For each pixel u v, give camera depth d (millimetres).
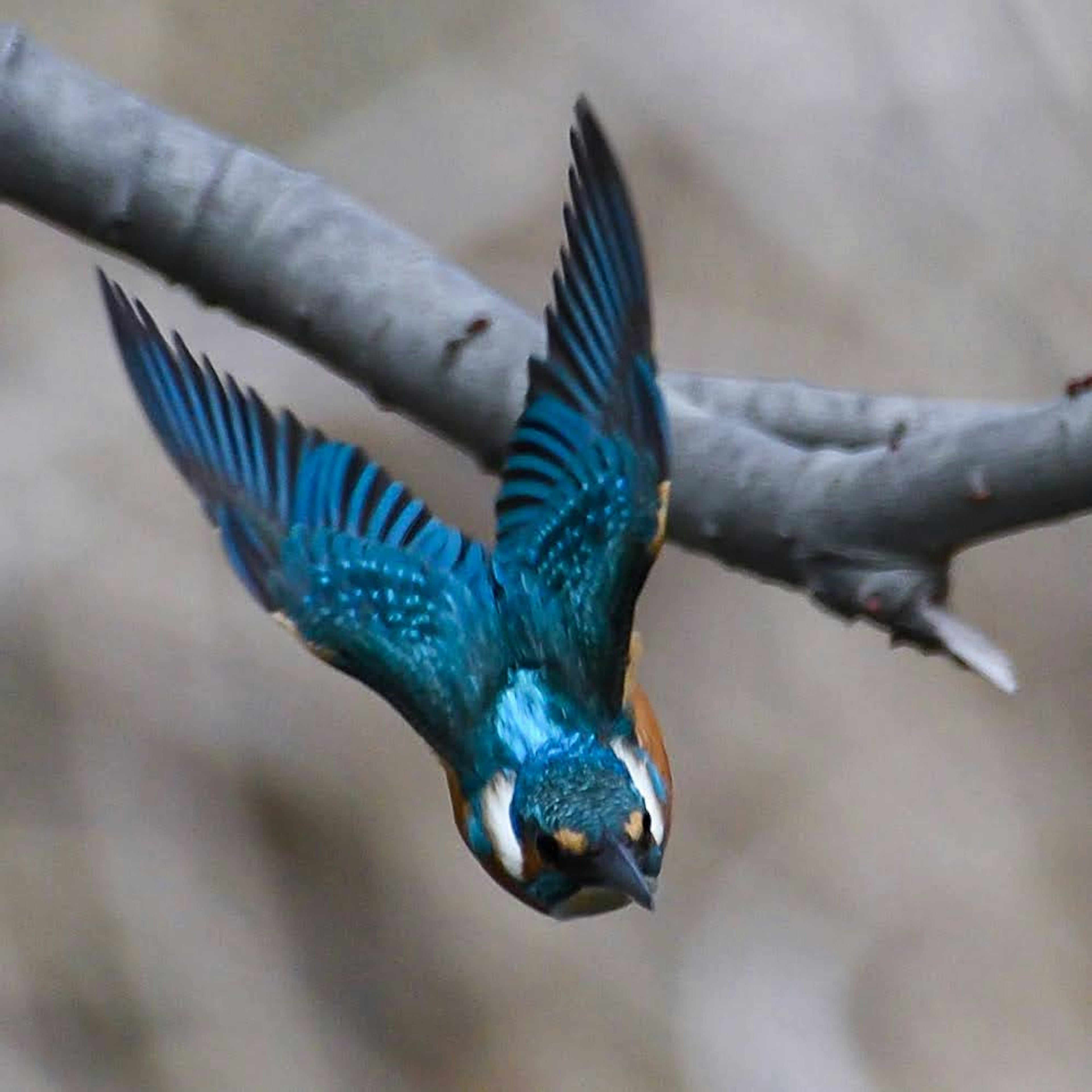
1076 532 14586
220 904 13953
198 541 13836
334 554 6496
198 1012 13766
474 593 6480
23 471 13430
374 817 14203
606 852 6375
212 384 6406
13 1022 13617
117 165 7027
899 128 13477
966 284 13469
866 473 6180
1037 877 14297
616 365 6039
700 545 6516
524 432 6246
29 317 13523
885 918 14195
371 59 13836
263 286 6988
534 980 14172
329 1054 13844
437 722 6578
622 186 5816
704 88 13617
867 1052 14062
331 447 6539
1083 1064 14008
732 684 14461
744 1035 13930
